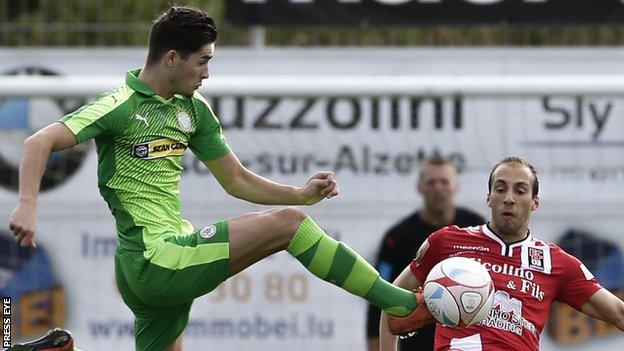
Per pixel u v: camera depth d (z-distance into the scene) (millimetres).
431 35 28438
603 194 24938
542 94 24031
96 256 24391
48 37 28266
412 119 25031
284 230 14734
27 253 24391
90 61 27047
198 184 24516
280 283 24062
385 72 27125
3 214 24578
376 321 23922
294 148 24953
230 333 24078
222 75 26984
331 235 24391
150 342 16062
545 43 28219
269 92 24188
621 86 23906
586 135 25047
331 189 16141
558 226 24750
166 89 15227
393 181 24766
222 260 14781
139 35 28609
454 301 14773
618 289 24625
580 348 24328
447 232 17531
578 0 27750
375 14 27844
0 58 26953
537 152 25047
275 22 27781
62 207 24422
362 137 24938
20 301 24297
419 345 21906
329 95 24234
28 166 14188
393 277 23438
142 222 15125
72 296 24344
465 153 24984
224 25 27734
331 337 24000
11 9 28938
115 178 15148
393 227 23750
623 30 28203
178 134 15469
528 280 17047
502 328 16797
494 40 28297
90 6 28938
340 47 28016
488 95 24156
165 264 14844
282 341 24047
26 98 24094
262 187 16453
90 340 24281
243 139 24938
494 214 17172
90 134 14688
